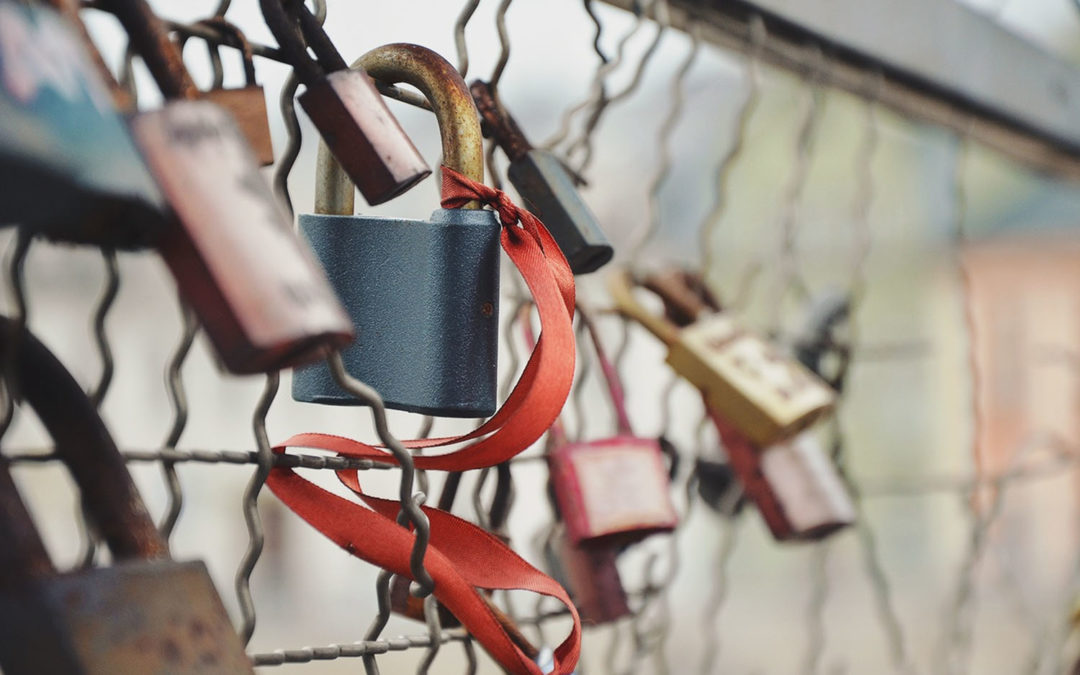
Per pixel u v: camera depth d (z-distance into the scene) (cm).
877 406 1081
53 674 55
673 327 162
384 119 78
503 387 129
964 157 228
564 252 105
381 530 85
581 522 127
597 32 134
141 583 60
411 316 89
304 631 895
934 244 1035
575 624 86
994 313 995
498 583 86
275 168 90
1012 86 228
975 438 219
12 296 64
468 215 89
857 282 198
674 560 152
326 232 89
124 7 67
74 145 47
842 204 928
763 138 978
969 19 217
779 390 160
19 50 47
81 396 65
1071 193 303
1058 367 926
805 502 167
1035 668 243
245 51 81
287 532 919
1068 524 888
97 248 54
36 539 58
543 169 107
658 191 161
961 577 214
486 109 108
